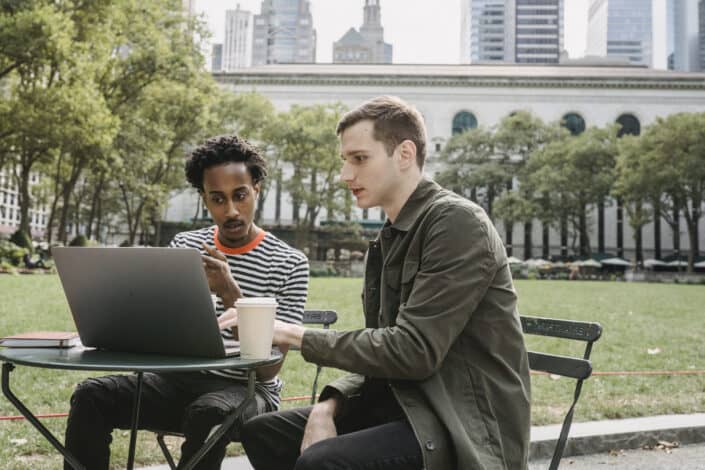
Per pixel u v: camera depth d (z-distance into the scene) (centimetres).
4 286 1339
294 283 240
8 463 300
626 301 1587
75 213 3769
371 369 169
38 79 2125
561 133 4747
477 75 5691
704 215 5534
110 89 2648
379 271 203
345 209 3959
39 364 159
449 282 167
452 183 4862
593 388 504
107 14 2269
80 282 178
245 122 3850
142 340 177
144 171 2877
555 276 4203
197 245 250
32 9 1894
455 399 169
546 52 13388
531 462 342
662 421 385
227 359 169
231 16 16538
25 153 2411
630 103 5634
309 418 185
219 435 172
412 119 189
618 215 5581
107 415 215
